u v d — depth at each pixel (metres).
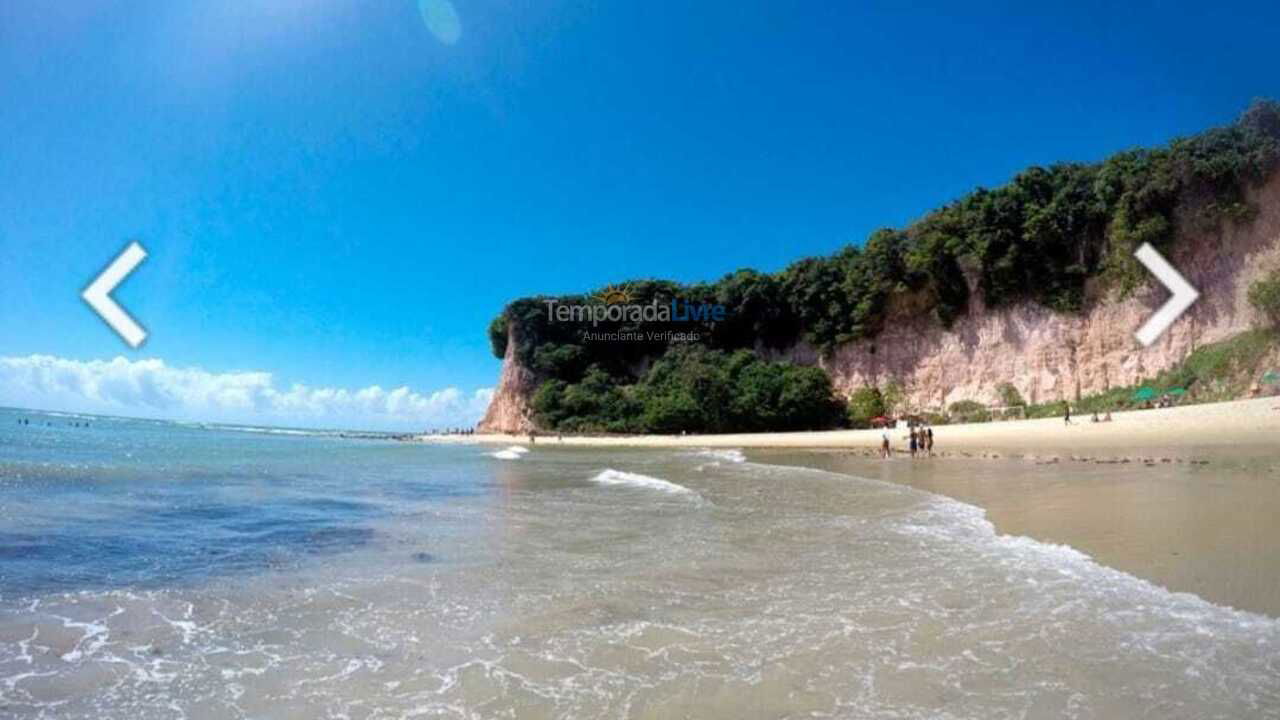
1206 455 23.45
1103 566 9.23
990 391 60.22
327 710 5.46
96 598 8.44
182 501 17.48
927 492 18.45
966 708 5.30
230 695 5.74
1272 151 48.53
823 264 76.50
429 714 5.38
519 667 6.35
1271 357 44.41
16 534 12.23
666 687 5.86
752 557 10.84
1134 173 54.53
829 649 6.66
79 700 5.62
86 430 82.44
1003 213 60.34
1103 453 27.41
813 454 40.25
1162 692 5.46
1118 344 53.91
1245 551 9.35
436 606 8.30
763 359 79.62
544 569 10.16
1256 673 5.75
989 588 8.55
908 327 68.19
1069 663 6.08
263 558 10.90
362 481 24.55
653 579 9.53
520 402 88.56
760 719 5.24
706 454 45.00
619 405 81.00
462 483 23.97
